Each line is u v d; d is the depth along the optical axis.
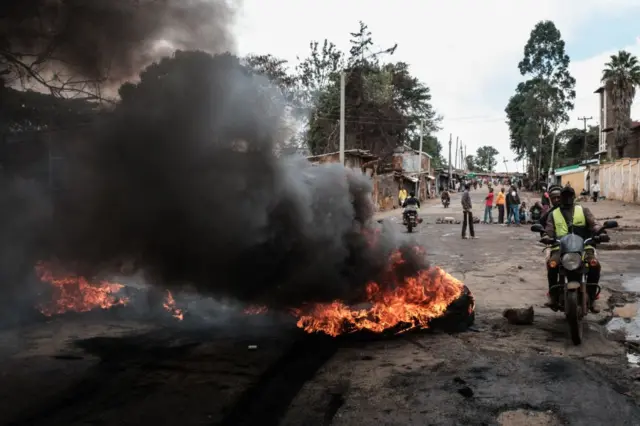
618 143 46.41
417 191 49.62
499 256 12.73
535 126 65.69
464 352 5.10
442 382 4.29
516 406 3.80
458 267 10.99
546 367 4.64
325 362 4.82
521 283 9.10
